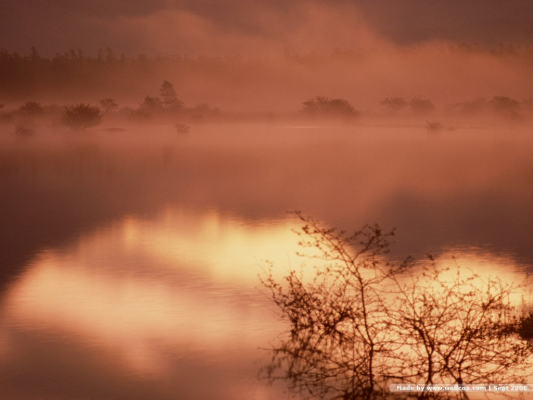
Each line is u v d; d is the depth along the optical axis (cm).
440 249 3462
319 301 1834
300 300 1872
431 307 1759
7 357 1927
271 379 1720
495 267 2992
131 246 3725
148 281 2869
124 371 1806
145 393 1659
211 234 4100
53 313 2383
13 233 4194
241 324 2194
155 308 2428
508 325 1816
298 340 1869
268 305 2423
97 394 1644
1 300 2567
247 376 1738
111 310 2409
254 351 1928
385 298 2267
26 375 1789
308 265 3078
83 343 2048
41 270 3114
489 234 3962
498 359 1741
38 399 1619
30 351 1977
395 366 1681
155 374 1778
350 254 3294
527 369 1709
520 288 2508
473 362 1734
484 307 1808
